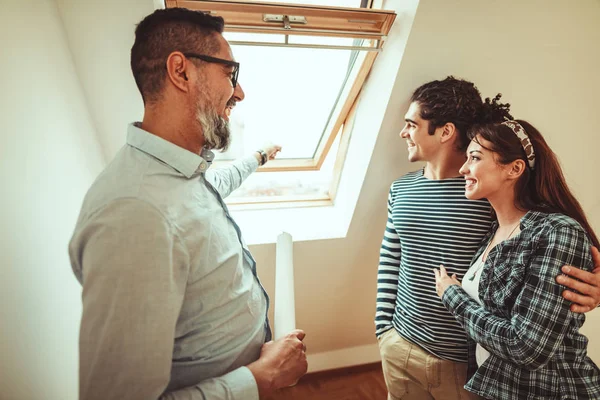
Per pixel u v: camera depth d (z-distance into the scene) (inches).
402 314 48.3
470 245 43.3
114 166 26.0
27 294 26.5
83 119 41.1
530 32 44.1
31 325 26.7
